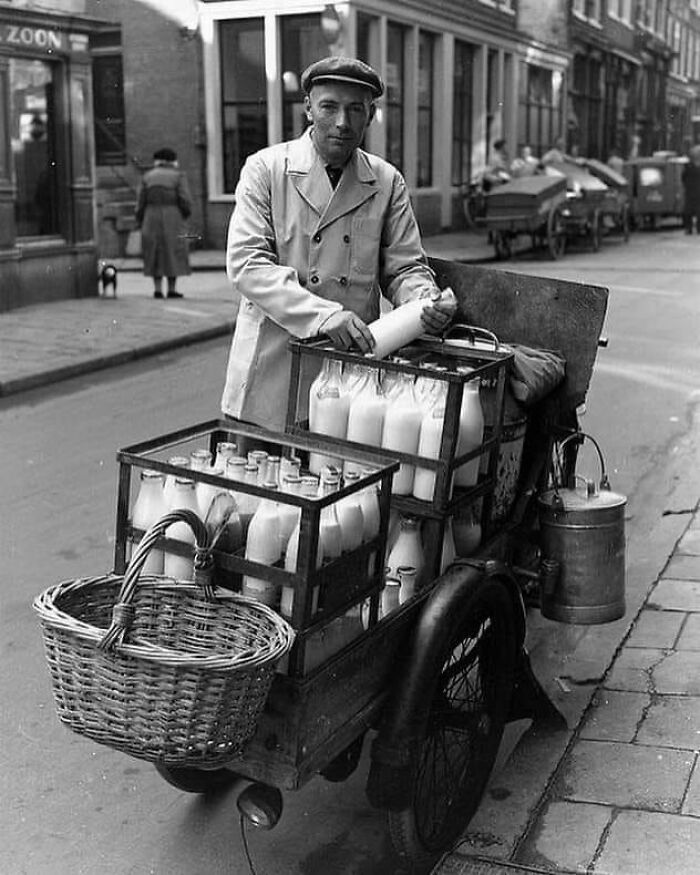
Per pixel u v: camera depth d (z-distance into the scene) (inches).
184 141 819.4
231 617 100.3
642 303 552.1
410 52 890.1
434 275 152.6
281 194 138.6
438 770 121.7
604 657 165.9
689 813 125.1
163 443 115.0
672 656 165.0
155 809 133.9
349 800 135.0
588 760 136.7
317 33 790.5
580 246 888.3
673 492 247.1
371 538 110.4
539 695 139.7
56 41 507.5
